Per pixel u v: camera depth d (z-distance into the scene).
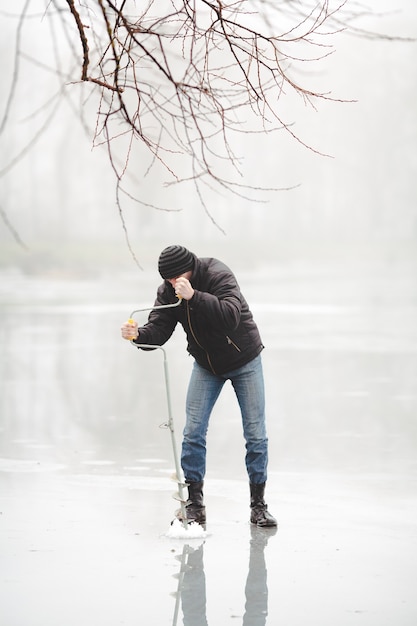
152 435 21.22
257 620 9.89
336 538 13.01
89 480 16.67
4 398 26.75
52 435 21.17
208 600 10.49
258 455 13.81
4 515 14.16
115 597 10.58
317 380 30.17
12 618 9.91
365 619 9.91
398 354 37.28
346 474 17.22
